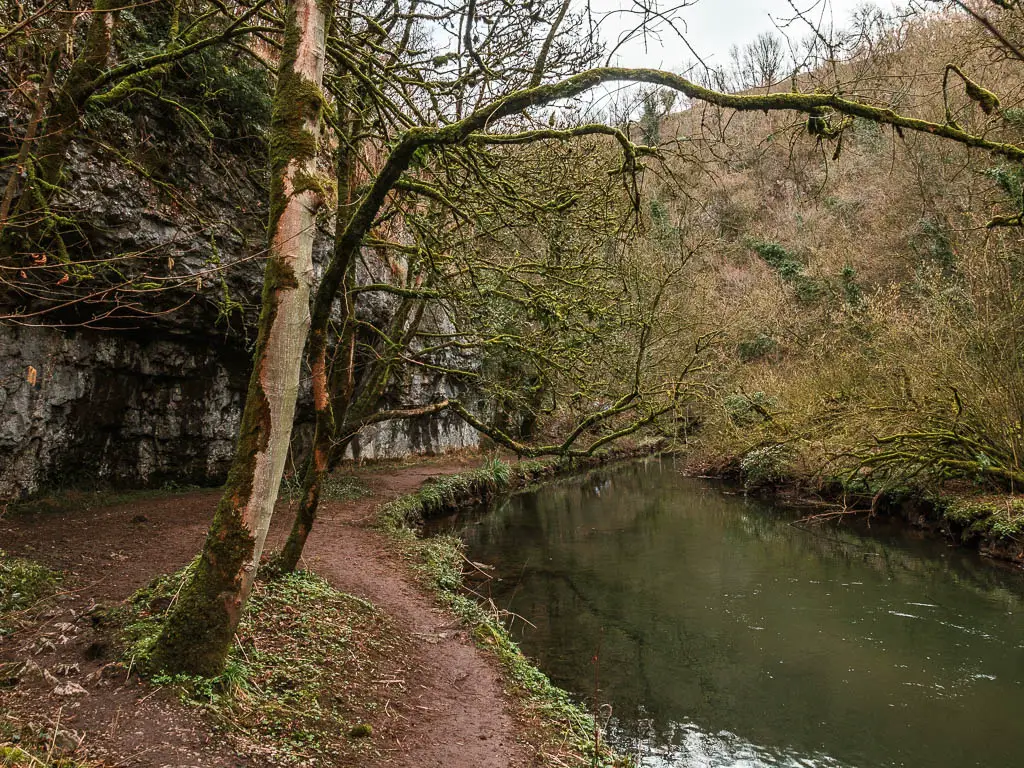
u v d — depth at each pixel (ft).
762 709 22.86
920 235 65.62
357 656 20.33
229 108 41.16
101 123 32.58
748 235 91.56
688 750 20.29
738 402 65.82
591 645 28.27
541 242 44.29
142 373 38.60
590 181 30.78
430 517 52.47
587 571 39.40
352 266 33.91
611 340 46.70
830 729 21.57
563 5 21.97
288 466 51.75
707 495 65.98
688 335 66.08
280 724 14.96
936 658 26.63
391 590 28.43
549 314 31.45
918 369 45.88
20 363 31.42
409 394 69.05
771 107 14.98
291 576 24.72
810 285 82.17
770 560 41.50
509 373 72.18
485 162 25.46
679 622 31.01
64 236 30.55
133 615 18.21
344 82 31.22
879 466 47.19
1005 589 34.14
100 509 34.53
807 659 26.84
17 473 31.96
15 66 25.93
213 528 15.21
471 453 80.69
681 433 75.72
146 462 40.01
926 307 48.32
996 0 14.84
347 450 61.67
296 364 15.60
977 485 44.55
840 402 52.75
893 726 21.77
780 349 81.92
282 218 15.39
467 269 31.58
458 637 24.97
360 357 57.06
